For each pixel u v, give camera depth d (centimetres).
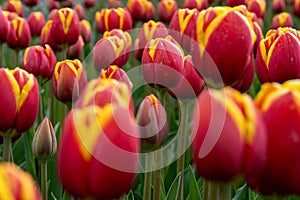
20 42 171
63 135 70
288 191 73
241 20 87
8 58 237
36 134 105
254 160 72
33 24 203
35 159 134
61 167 70
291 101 71
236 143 72
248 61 88
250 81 99
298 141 72
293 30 120
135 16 212
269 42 108
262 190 74
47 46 136
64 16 153
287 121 71
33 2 260
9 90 95
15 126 96
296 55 104
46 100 175
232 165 72
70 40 155
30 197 63
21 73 97
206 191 95
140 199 124
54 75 117
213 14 88
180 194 112
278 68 105
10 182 63
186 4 212
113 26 176
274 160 73
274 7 286
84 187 70
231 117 71
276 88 72
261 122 72
